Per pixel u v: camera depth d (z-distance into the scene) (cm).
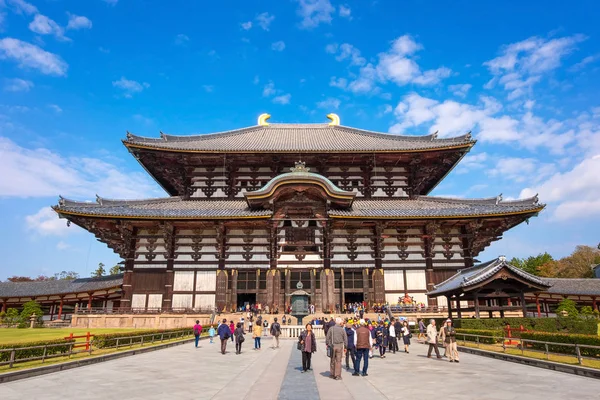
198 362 2102
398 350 2703
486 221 5041
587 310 5422
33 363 1867
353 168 5834
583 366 1642
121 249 5394
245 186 5753
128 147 5228
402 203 5475
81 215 4603
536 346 2264
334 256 4997
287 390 1369
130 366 1955
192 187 5678
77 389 1397
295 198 5012
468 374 1680
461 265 5019
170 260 4909
